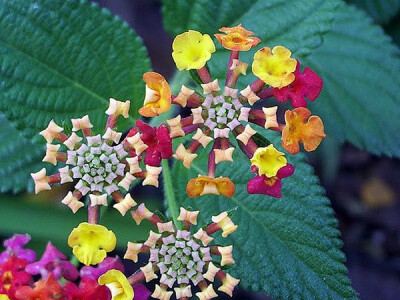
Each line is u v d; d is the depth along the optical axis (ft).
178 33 0.51
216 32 0.51
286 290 0.46
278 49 0.40
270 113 0.39
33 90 0.46
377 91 0.60
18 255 0.43
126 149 0.40
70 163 0.40
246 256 0.46
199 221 0.47
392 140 0.60
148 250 0.40
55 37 0.47
